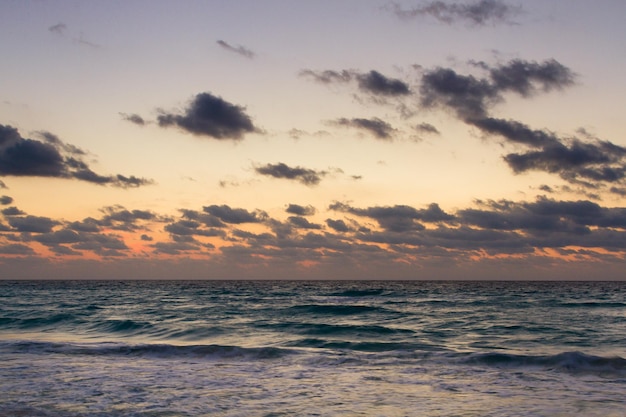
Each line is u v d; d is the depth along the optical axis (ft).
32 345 66.95
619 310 140.15
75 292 300.20
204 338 82.94
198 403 37.24
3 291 315.37
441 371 51.24
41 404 36.52
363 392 41.32
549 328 94.17
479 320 111.45
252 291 320.91
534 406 36.70
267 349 63.05
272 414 34.27
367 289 369.50
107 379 46.09
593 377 48.24
